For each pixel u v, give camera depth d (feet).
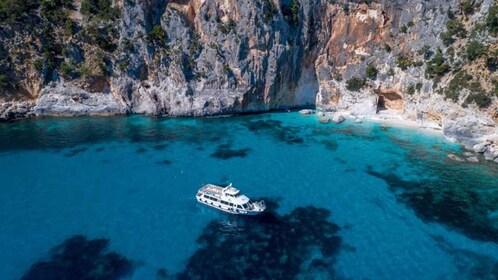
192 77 257.34
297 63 273.75
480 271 118.01
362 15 268.62
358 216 145.48
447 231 136.98
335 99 278.05
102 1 259.39
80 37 249.96
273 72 260.62
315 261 121.08
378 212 148.15
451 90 216.54
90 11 258.16
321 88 280.92
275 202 154.61
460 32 228.02
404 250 127.03
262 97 266.77
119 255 122.21
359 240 131.54
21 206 147.74
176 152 198.29
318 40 277.23
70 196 155.43
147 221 140.46
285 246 127.85
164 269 116.67
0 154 189.78
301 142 215.72
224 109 255.91
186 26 260.21
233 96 255.50
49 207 147.54
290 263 119.96
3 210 144.87
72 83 247.50
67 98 244.83
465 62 219.61
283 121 252.01
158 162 186.39
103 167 179.83
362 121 252.42
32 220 139.33
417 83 241.55
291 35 265.95
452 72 223.71
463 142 209.46
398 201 155.74
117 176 172.04
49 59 243.81
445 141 215.72
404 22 258.16
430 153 200.44
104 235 132.05
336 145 211.82
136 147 202.90
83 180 167.94
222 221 141.59
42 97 242.37
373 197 158.71
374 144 213.05
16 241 127.95
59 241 128.36
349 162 190.80
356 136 225.35
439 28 238.68
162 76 254.47
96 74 247.29
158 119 247.29
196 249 125.90
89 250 124.26
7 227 135.13
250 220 142.20
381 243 130.21
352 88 269.03
